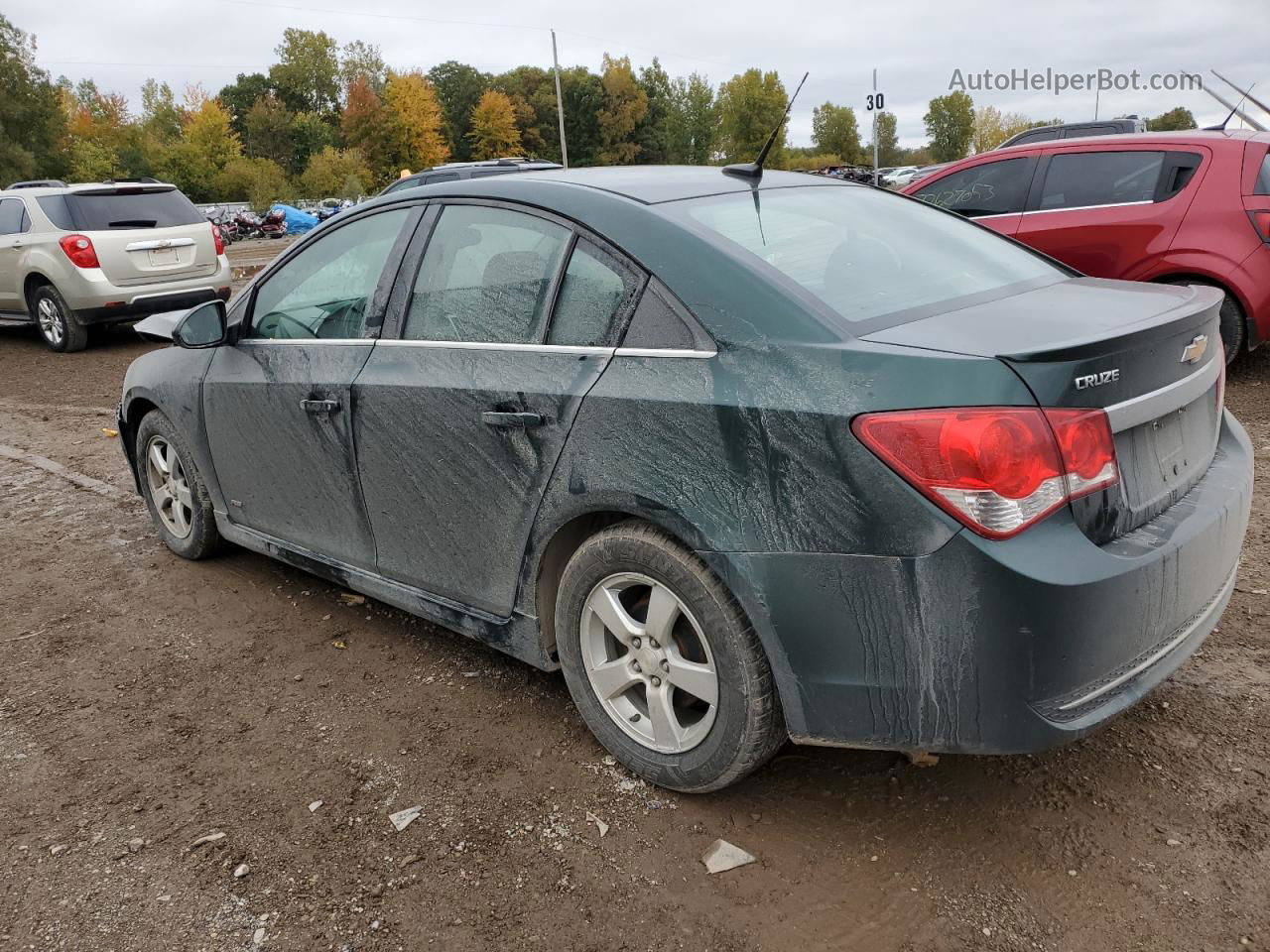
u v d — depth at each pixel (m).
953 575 2.08
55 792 2.85
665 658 2.61
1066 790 2.68
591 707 2.83
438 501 3.08
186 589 4.27
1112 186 7.17
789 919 2.28
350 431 3.30
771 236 2.73
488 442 2.86
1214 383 2.70
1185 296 2.70
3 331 12.91
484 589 3.05
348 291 3.43
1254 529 4.44
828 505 2.19
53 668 3.61
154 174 78.50
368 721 3.18
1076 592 2.07
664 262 2.56
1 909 2.39
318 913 2.34
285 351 3.61
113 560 4.62
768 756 2.53
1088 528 2.18
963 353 2.13
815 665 2.29
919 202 3.53
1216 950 2.13
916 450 2.09
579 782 2.80
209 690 3.42
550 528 2.76
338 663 3.58
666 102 114.88
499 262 2.95
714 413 2.35
